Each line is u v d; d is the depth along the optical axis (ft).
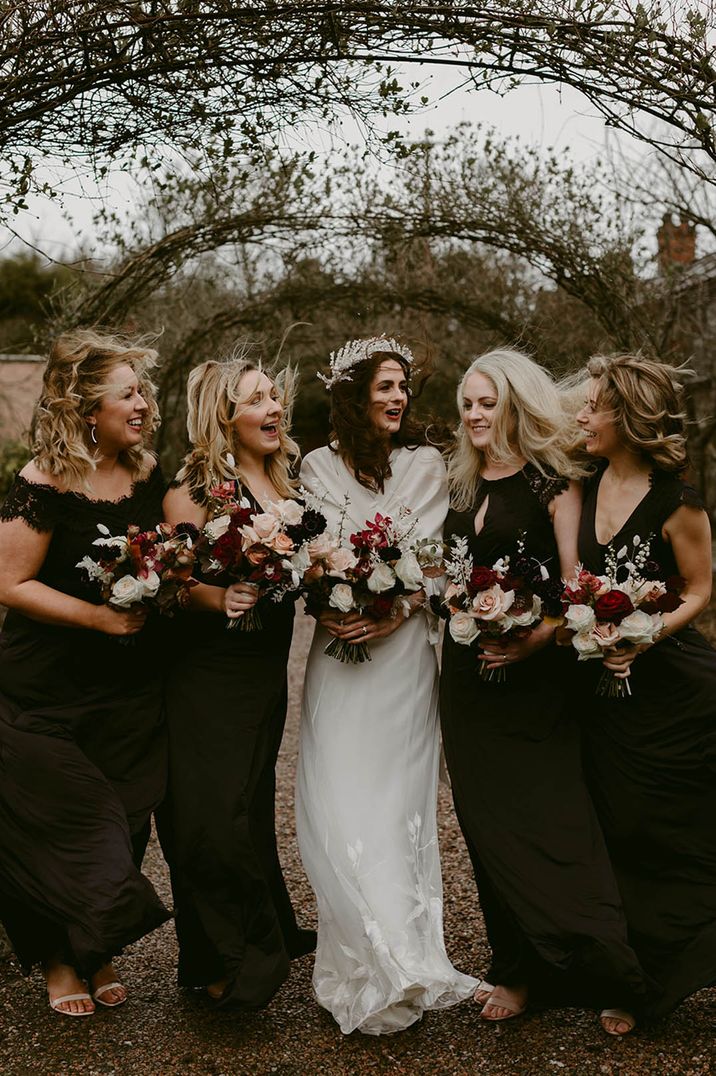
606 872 9.41
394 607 10.35
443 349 29.66
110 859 9.28
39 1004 10.21
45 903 9.33
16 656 10.02
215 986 10.09
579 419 10.00
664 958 9.55
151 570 9.48
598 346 20.89
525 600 9.41
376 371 10.83
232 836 9.59
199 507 10.46
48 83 10.77
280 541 9.58
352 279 22.74
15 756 9.65
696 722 9.56
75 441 9.86
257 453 10.68
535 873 9.36
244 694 10.13
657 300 21.91
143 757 10.05
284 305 23.24
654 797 9.66
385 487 10.94
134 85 11.13
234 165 11.93
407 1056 9.21
